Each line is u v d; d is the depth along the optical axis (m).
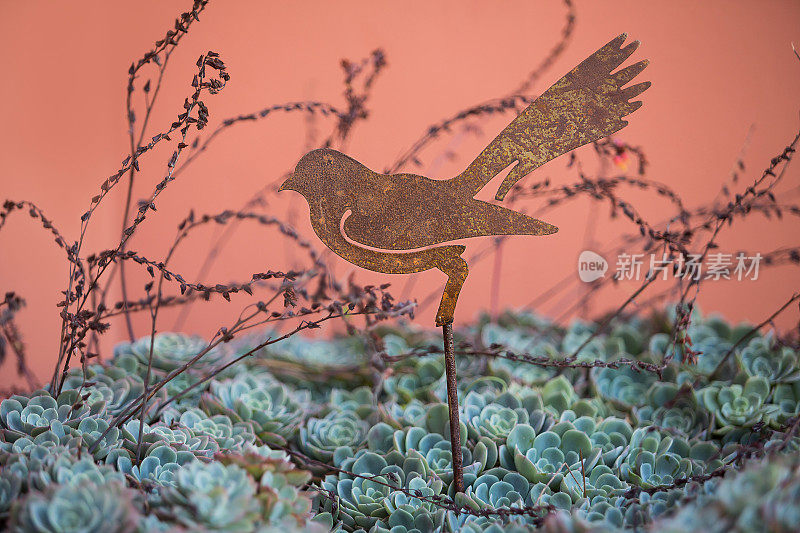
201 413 1.59
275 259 3.77
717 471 1.30
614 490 1.37
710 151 3.28
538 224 1.37
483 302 3.72
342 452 1.57
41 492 1.12
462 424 1.55
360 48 3.70
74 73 3.49
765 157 3.18
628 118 3.36
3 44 3.32
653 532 1.00
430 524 1.31
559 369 1.82
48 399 1.45
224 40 3.63
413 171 3.74
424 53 3.71
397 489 1.39
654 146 3.35
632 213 1.67
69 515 1.03
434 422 1.61
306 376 2.11
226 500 1.08
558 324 2.34
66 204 3.50
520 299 3.74
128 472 1.32
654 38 3.34
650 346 2.00
